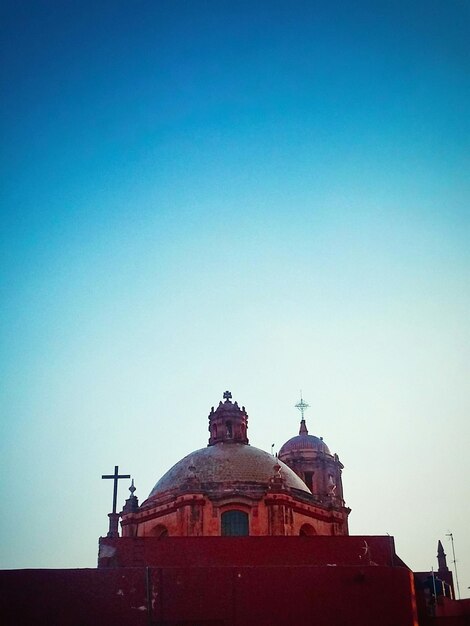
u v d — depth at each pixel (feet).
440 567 242.99
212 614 134.72
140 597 134.00
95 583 134.10
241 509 189.67
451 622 169.99
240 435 222.48
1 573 132.98
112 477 204.74
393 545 164.96
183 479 198.90
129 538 159.22
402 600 139.44
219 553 158.71
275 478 193.67
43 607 131.64
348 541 163.53
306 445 276.41
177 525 188.03
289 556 159.74
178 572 136.87
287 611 136.67
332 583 139.64
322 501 228.43
